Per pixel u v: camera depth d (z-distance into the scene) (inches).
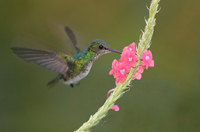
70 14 528.1
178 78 492.1
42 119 451.5
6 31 490.0
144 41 193.5
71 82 282.2
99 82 471.2
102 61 484.1
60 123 450.6
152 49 519.5
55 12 520.4
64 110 457.7
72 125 447.8
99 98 462.9
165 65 505.4
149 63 194.5
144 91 464.4
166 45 524.7
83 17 530.0
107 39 520.1
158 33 529.0
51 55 248.8
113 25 531.5
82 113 455.8
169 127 450.3
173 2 533.6
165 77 483.5
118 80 206.8
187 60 511.5
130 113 450.6
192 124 452.1
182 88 475.2
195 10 530.6
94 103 460.4
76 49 278.5
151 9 189.2
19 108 455.2
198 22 529.3
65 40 275.9
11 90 461.1
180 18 532.4
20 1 503.8
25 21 501.7
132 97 457.7
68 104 460.8
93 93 465.4
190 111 459.2
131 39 512.7
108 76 474.6
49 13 516.1
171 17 533.3
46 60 245.9
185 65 505.0
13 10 501.0
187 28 530.0
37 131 442.0
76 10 530.9
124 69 197.0
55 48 255.3
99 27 530.0
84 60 271.1
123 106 452.1
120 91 203.3
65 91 468.1
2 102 451.5
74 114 454.9
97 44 267.6
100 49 267.7
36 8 513.0
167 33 530.0
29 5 509.4
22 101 458.9
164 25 531.8
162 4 533.6
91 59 271.1
